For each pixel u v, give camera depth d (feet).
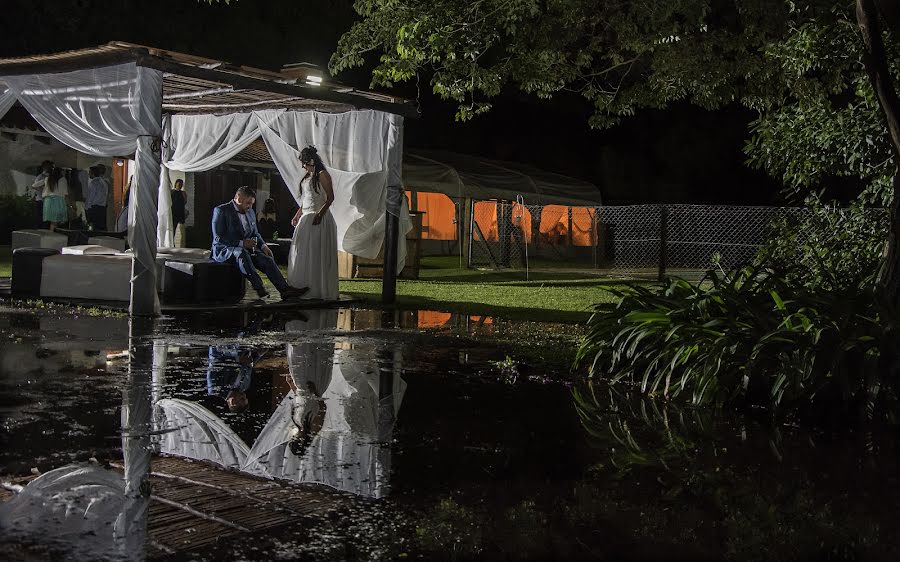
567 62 47.98
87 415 18.70
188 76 35.70
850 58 34.55
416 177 72.79
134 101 34.60
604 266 83.56
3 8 79.77
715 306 24.99
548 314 41.75
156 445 16.65
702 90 45.32
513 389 23.53
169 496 13.83
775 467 17.04
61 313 35.01
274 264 43.62
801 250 35.01
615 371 25.99
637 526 13.50
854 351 21.59
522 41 44.55
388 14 40.22
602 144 110.93
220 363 25.64
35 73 37.37
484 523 13.29
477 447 17.57
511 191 81.87
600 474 16.10
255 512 13.29
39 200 73.41
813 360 21.09
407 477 15.38
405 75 39.73
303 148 48.44
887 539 13.34
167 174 54.65
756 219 86.12
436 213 90.79
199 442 17.02
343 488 14.60
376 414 20.04
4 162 75.46
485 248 85.51
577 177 109.81
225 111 51.75
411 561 11.72
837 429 20.39
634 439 18.74
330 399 21.44
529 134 110.83
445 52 42.75
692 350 22.91
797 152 35.68
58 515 12.77
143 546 11.76
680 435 19.24
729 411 21.86
